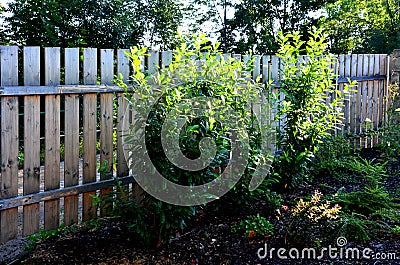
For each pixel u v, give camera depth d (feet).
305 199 14.78
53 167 11.69
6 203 10.67
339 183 16.92
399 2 55.42
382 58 23.07
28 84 10.87
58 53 11.43
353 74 21.53
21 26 24.32
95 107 12.46
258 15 57.26
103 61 12.33
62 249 10.76
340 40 58.75
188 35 12.05
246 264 10.07
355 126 22.09
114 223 12.66
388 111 22.09
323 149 18.70
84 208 12.43
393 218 12.19
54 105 11.52
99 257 10.37
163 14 45.70
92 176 12.57
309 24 56.80
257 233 11.58
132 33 30.30
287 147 15.24
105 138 12.71
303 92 15.16
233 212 13.35
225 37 57.67
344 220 11.43
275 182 15.48
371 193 13.52
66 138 11.87
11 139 10.77
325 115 15.72
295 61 15.62
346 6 58.08
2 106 10.48
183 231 12.03
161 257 10.39
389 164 19.97
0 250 10.99
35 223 11.46
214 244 11.13
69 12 25.49
